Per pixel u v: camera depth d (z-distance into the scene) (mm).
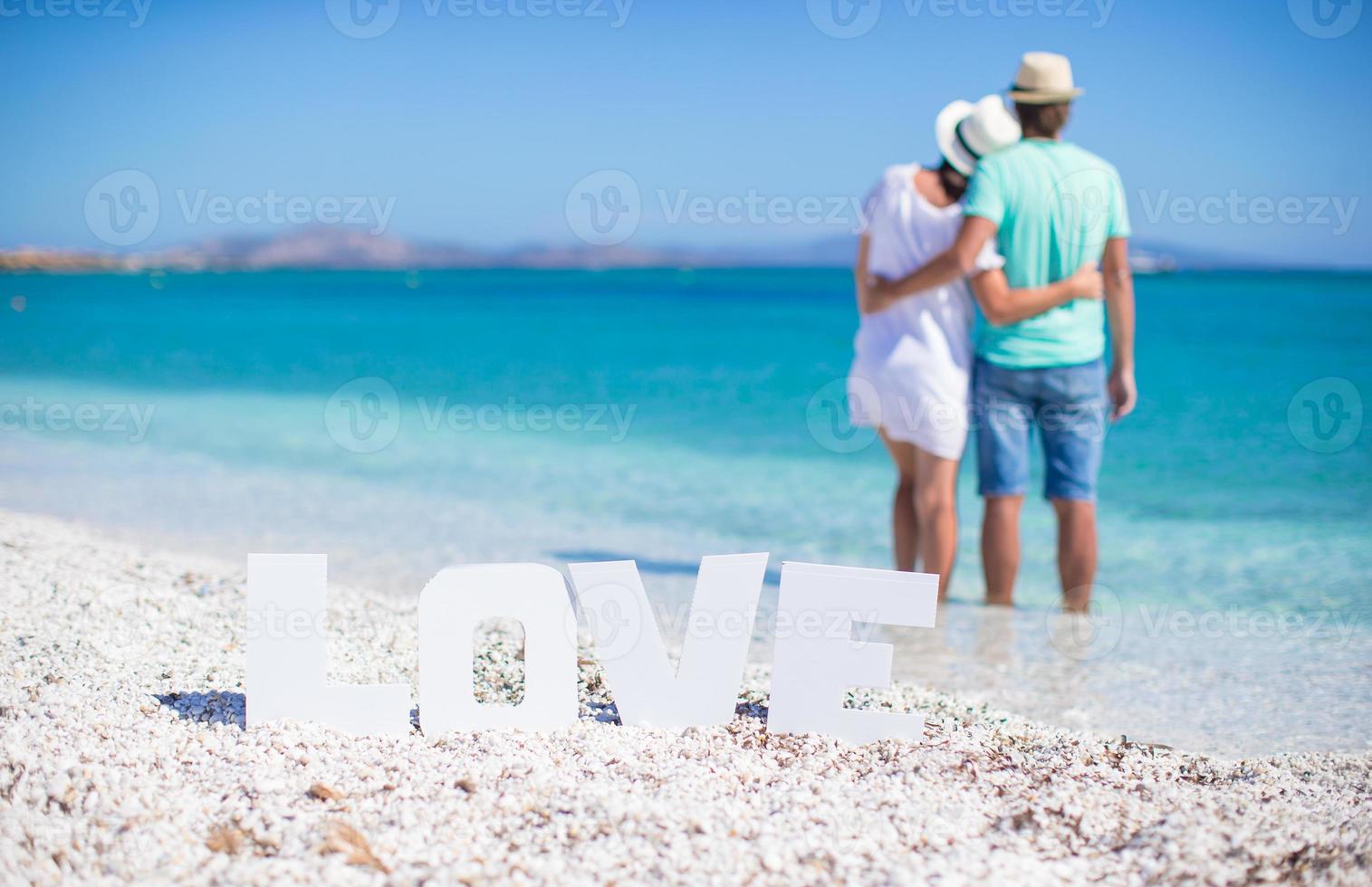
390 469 8891
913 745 2988
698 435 11078
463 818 2381
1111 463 9266
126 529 6449
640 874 2160
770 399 14805
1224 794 2666
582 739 2939
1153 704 3750
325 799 2475
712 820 2371
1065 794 2580
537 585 3029
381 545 6211
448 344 23156
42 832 2279
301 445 10062
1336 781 2947
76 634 3789
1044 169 4613
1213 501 7754
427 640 2984
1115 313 4898
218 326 26953
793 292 36781
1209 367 14969
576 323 26953
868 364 4984
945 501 4965
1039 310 4715
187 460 9188
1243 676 4090
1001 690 3932
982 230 4602
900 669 4172
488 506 7461
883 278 4922
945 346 4832
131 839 2256
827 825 2365
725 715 3145
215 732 2912
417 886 2102
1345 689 3920
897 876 2143
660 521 7016
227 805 2430
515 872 2160
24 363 19266
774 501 7715
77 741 2752
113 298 36031
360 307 32719
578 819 2369
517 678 3518
